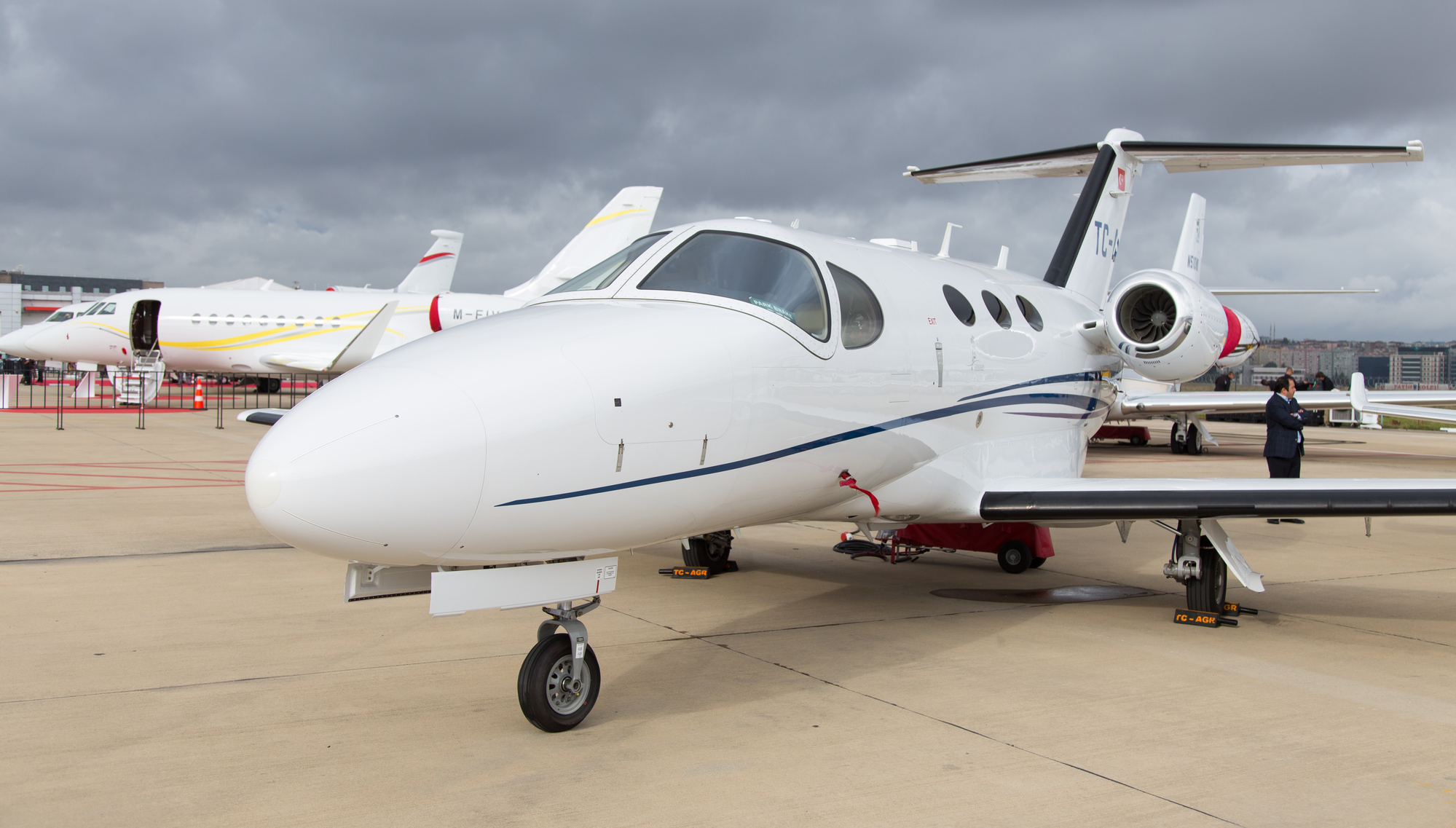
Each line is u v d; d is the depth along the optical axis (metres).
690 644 5.44
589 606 4.20
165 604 6.15
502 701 4.37
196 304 28.91
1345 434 29.05
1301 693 4.64
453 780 3.46
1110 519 5.89
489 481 3.58
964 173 10.23
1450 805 3.33
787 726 4.07
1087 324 7.68
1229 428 32.97
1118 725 4.13
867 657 5.22
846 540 8.62
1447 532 10.86
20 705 4.19
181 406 30.47
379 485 3.40
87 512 10.07
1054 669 5.03
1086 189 9.34
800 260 5.08
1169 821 3.16
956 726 4.09
